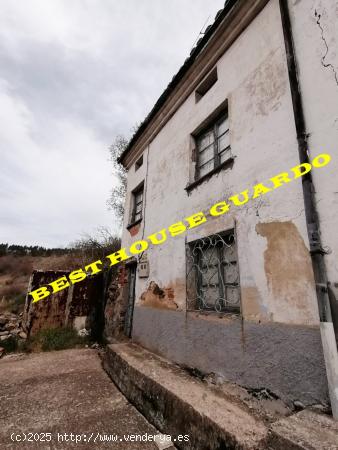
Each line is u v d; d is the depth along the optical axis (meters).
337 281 2.10
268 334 2.61
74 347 6.66
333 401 1.94
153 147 6.69
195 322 3.72
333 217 2.22
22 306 10.24
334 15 2.59
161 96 5.82
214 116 4.43
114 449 2.49
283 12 3.15
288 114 2.90
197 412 2.42
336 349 1.99
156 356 4.43
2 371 4.74
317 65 2.65
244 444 1.88
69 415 3.16
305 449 1.51
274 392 2.43
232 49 4.16
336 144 2.31
